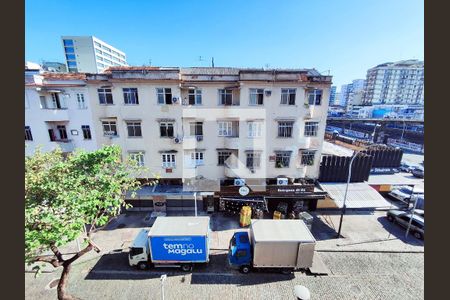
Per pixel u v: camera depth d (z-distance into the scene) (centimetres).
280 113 2116
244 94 2066
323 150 2694
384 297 1323
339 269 1535
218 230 1988
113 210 1183
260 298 1311
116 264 1573
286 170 2258
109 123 2144
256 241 1405
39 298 1300
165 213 2206
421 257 1659
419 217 1939
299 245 1402
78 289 1362
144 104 2084
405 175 3084
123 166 1404
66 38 10356
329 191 2161
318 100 2133
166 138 2164
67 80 2077
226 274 1490
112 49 12244
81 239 1848
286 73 2033
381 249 1736
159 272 1504
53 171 1132
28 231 870
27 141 2161
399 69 10725
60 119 2117
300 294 1162
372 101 11306
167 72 2008
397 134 6425
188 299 1300
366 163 2288
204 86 2086
